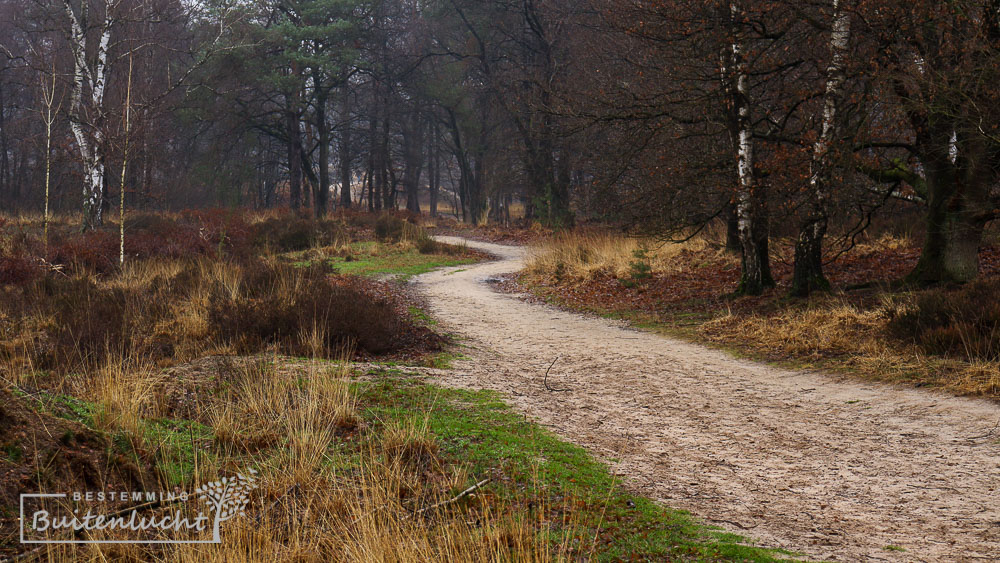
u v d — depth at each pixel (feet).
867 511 17.28
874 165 47.34
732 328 42.96
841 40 42.52
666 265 64.59
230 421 20.21
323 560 13.73
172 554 13.23
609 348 39.91
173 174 145.28
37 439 14.32
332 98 160.56
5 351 28.53
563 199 121.29
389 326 37.22
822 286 46.96
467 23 140.36
